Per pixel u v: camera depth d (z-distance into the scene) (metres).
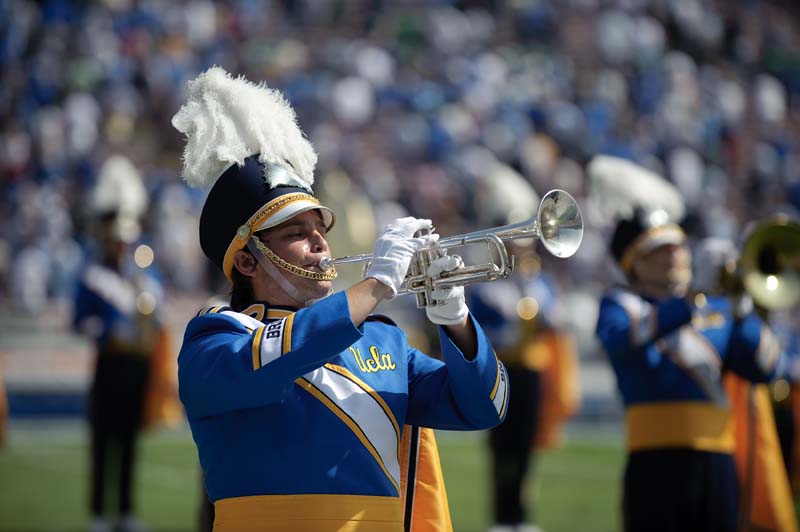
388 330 9.45
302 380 8.70
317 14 66.69
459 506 26.73
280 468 8.52
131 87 59.62
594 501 27.38
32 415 38.69
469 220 54.69
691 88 68.31
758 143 66.81
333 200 48.03
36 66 59.97
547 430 26.77
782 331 21.77
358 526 8.47
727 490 15.05
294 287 9.07
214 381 8.38
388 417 8.91
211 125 9.17
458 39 66.94
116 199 25.80
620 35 69.94
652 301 15.93
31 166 55.25
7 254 48.72
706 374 15.09
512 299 24.36
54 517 25.39
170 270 48.38
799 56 74.62
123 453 24.69
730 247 14.80
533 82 65.19
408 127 59.25
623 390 15.58
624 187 16.38
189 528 24.42
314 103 59.22
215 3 64.94
